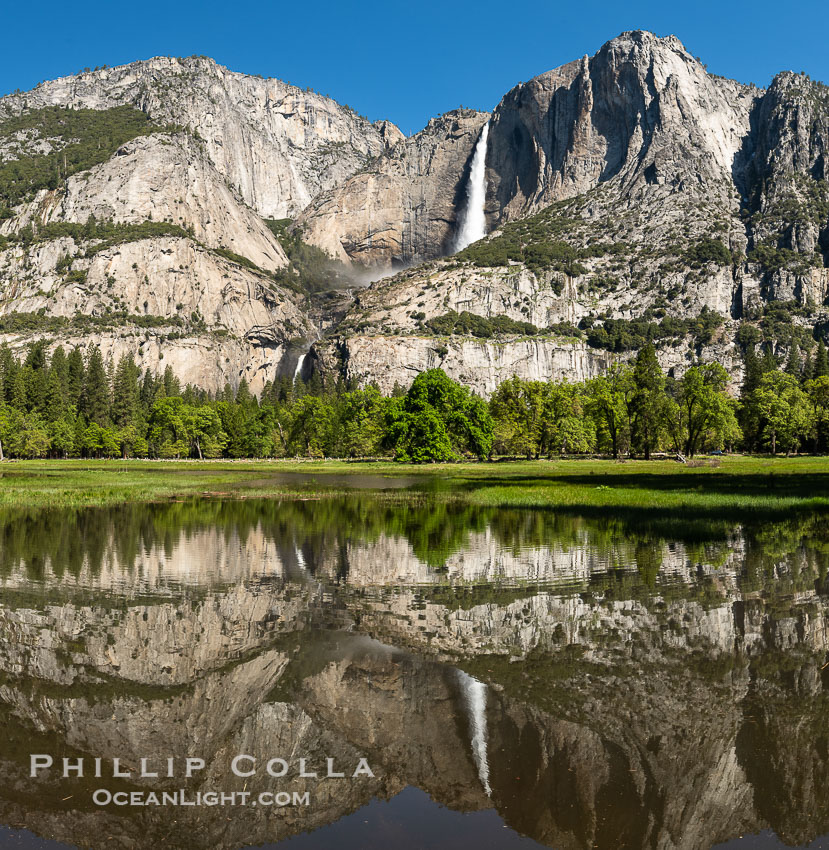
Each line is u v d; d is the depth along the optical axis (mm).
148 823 7586
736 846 6770
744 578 17734
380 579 18750
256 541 26625
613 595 16156
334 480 67500
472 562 21016
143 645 13055
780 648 12062
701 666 11258
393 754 8812
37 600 16656
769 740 8789
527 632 13320
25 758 8828
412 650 12453
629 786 7875
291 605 15914
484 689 10578
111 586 18266
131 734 9516
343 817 7520
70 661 12242
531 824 7223
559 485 51438
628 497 40562
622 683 10633
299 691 10703
